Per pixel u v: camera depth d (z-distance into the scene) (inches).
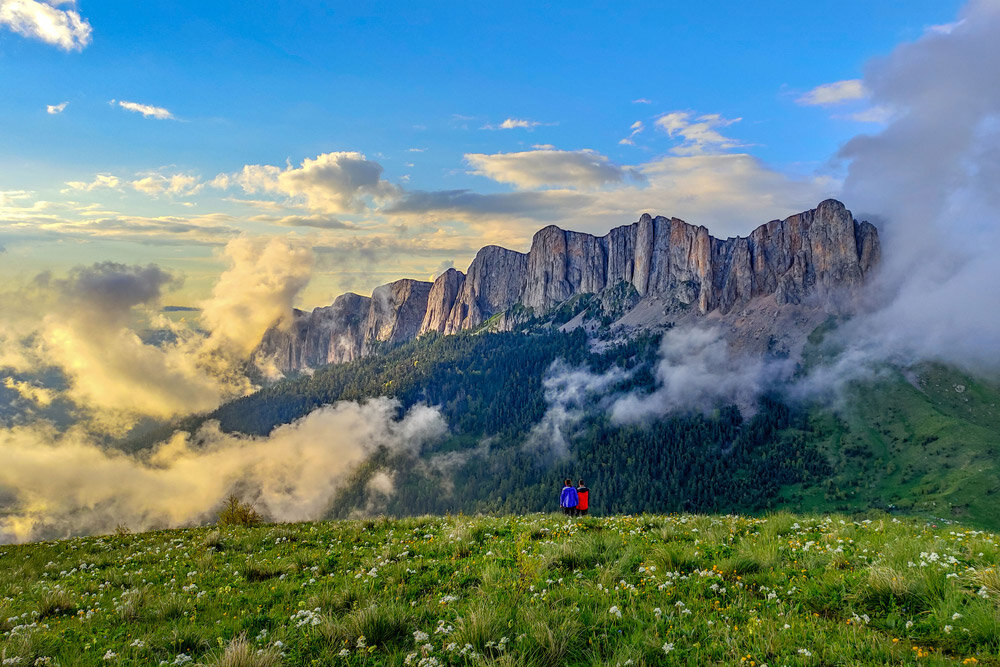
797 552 498.3
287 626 408.8
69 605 524.4
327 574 593.9
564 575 487.5
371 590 480.1
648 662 314.7
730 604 390.3
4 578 680.4
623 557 507.8
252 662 327.6
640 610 384.2
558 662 319.3
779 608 375.9
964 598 350.9
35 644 402.0
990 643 299.0
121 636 424.5
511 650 331.6
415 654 334.0
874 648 306.2
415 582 499.2
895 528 604.4
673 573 451.2
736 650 315.3
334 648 358.6
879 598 371.6
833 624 346.0
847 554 474.9
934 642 318.7
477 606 388.5
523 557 536.7
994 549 440.5
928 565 403.9
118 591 595.5
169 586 590.2
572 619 364.2
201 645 395.2
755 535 601.3
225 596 524.7
